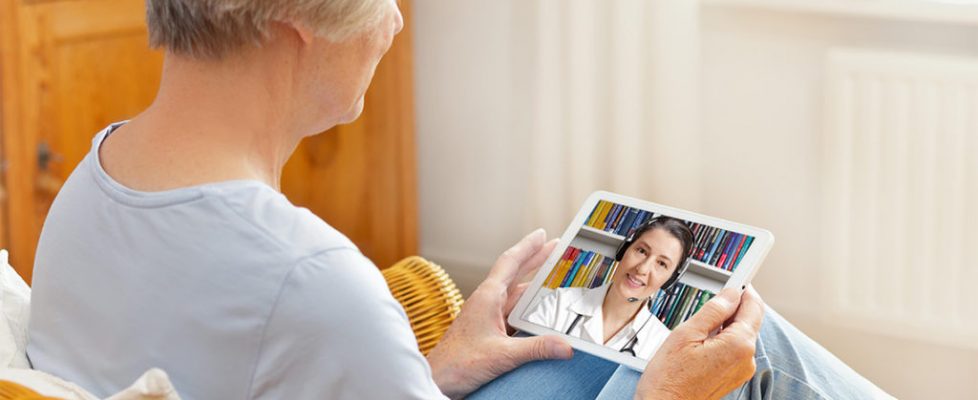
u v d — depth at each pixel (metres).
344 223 2.92
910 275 2.46
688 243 1.46
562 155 2.76
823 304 2.61
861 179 2.44
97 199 1.08
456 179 3.10
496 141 3.02
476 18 2.95
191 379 1.03
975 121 2.32
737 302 1.36
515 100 2.96
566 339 1.44
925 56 2.33
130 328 1.05
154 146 1.07
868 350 2.66
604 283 1.48
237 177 1.05
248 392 1.01
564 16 2.64
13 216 2.37
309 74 1.10
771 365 1.48
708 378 1.29
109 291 1.07
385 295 1.02
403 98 2.88
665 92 2.58
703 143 2.74
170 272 1.02
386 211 2.94
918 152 2.38
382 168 2.91
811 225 2.68
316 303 0.98
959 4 2.36
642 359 1.38
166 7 1.04
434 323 1.66
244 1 1.02
